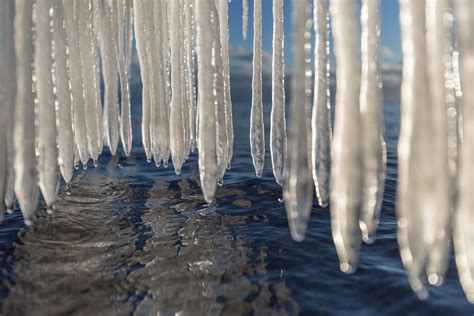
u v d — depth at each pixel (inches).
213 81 82.0
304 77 55.6
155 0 118.6
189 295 105.7
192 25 124.0
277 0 91.1
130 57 133.5
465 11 44.6
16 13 71.3
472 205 47.7
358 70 50.2
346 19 49.9
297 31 55.2
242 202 193.3
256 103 108.1
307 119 58.6
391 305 101.7
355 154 50.8
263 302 102.7
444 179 47.9
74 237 144.7
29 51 72.1
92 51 121.2
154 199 198.8
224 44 115.2
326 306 101.3
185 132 120.6
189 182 235.1
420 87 46.8
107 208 181.9
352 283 113.0
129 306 99.7
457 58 52.3
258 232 152.6
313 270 121.0
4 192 75.5
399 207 49.1
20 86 71.7
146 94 123.6
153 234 149.6
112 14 127.0
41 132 75.9
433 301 103.3
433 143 47.4
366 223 52.3
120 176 252.1
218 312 98.0
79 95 112.3
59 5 88.0
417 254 48.6
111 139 135.9
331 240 144.4
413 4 46.9
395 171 279.1
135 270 119.3
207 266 123.0
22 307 97.9
